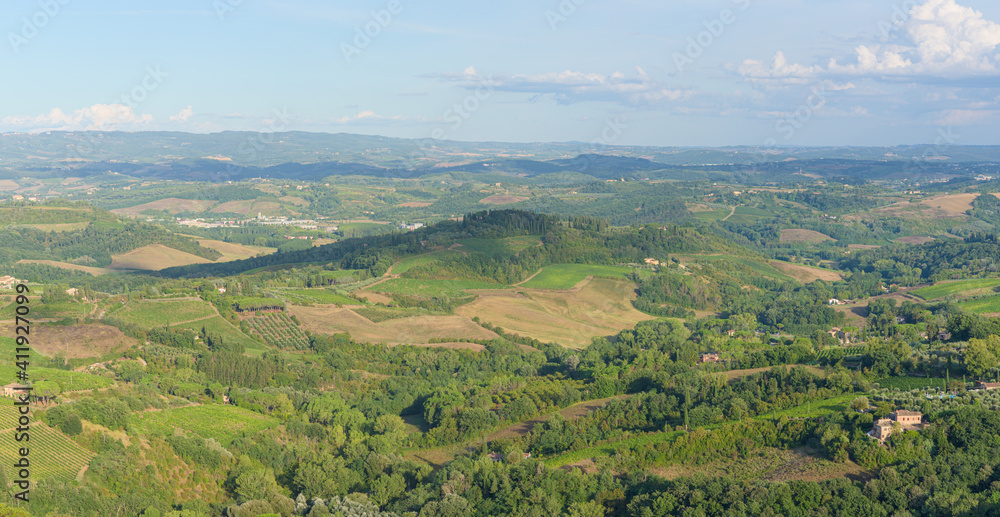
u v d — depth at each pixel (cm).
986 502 10769
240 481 13138
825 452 12862
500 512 11881
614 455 13588
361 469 14062
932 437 12506
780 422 13825
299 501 12712
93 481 12381
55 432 13400
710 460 13325
